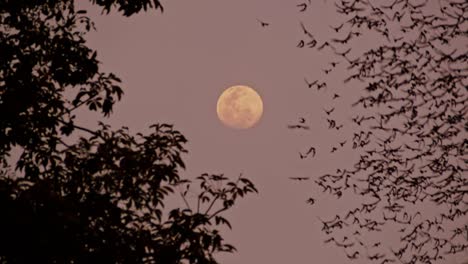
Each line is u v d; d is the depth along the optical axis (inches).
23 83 1384.1
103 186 1336.1
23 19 1434.5
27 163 1393.9
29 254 1145.4
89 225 1255.5
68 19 1465.3
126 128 1396.4
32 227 1129.4
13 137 1360.7
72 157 1337.4
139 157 1332.4
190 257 1262.3
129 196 1312.7
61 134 1392.7
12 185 1161.4
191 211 1314.0
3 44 1393.9
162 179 1326.3
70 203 1188.5
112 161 1327.5
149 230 1277.1
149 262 1256.8
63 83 1440.7
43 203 1146.7
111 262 1211.2
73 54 1423.5
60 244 1155.3
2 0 1422.2
